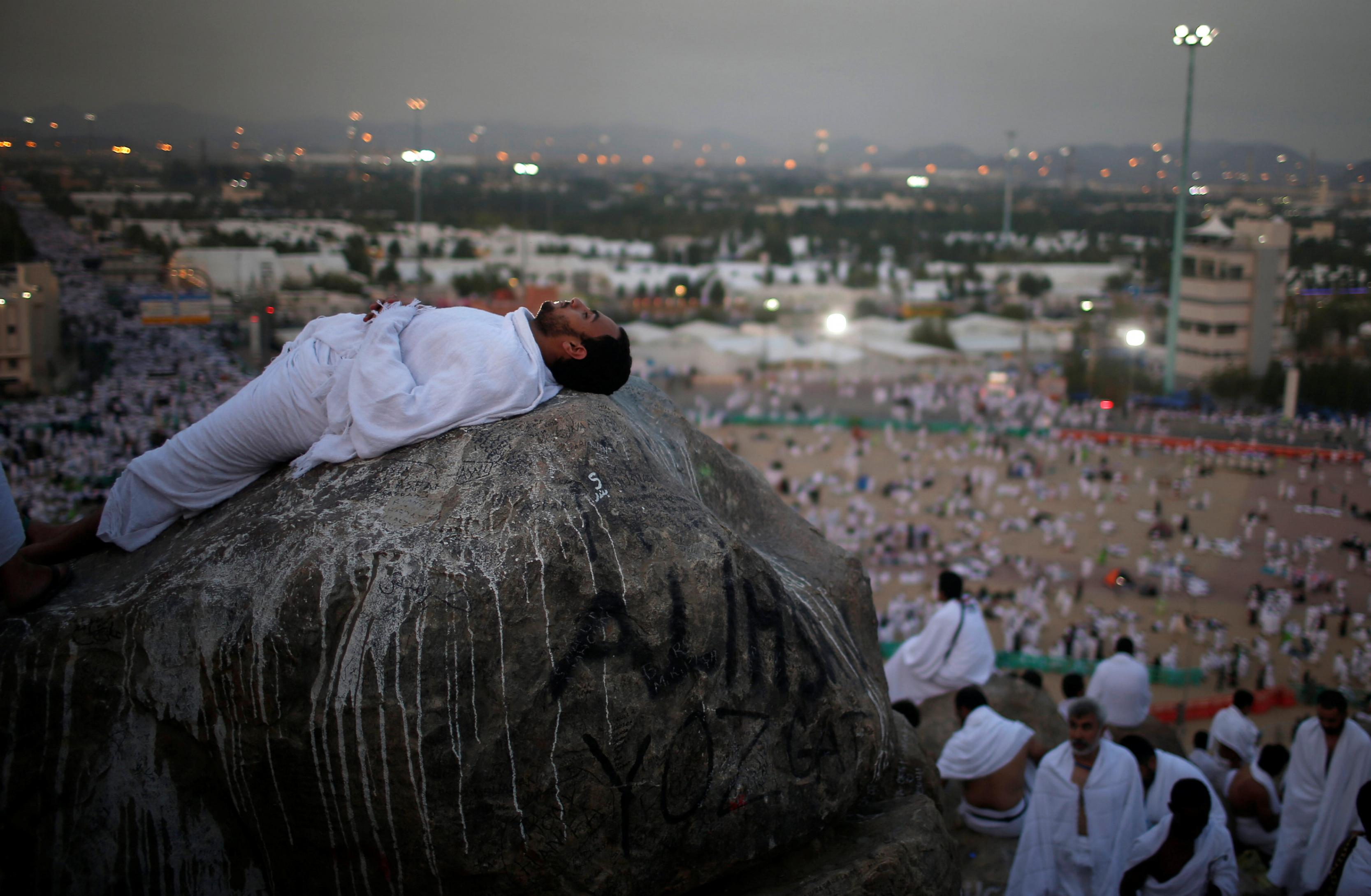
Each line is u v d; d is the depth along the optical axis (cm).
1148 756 516
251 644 273
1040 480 3831
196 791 290
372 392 303
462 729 266
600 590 278
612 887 279
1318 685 2036
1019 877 473
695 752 286
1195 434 4459
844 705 320
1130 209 15488
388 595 270
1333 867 460
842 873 316
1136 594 2705
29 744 286
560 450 294
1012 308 6725
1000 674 751
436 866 272
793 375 5612
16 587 302
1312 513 3491
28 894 288
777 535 420
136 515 329
